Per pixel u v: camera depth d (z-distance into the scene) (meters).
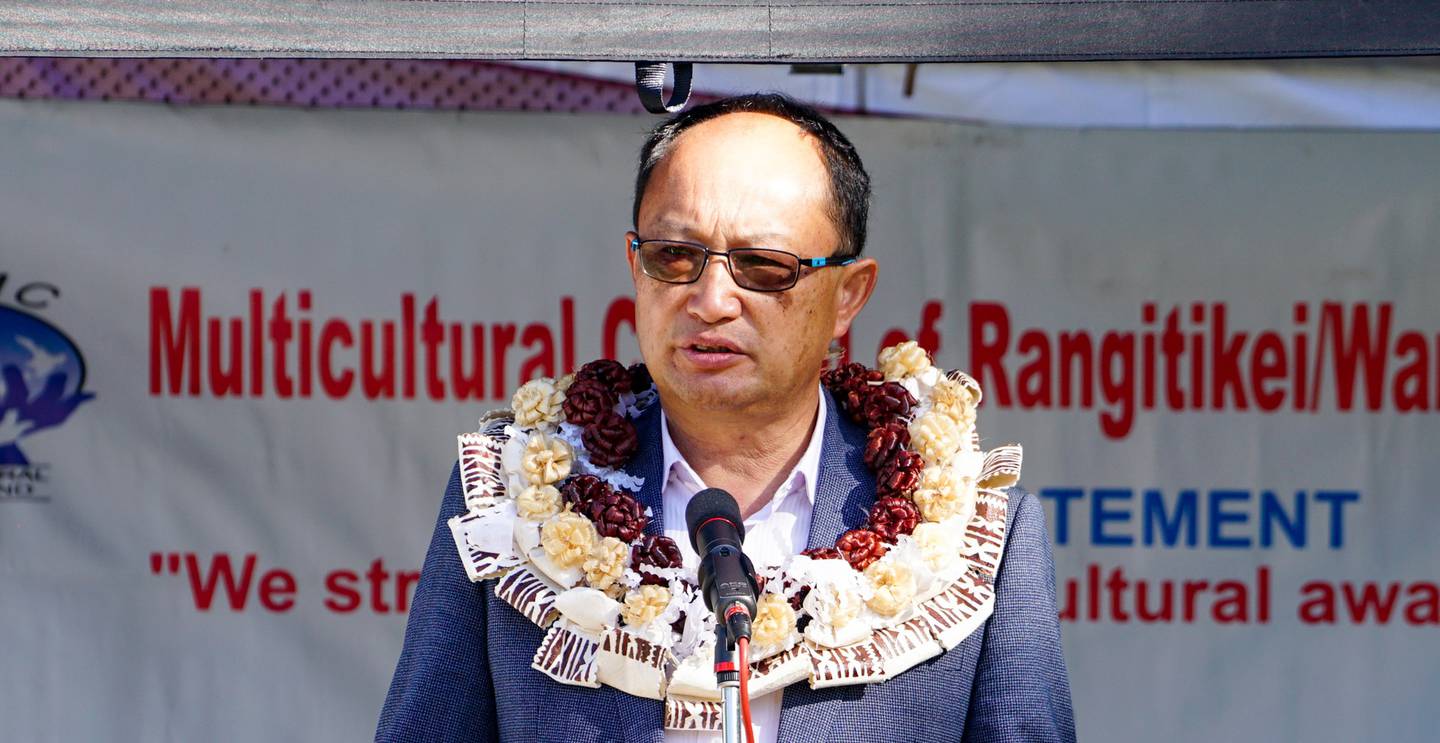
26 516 9.42
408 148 9.68
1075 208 9.75
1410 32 5.12
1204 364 9.74
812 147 4.87
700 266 4.66
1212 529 9.70
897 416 5.28
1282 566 9.67
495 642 4.90
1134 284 9.74
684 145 4.82
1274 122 9.75
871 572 4.78
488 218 9.71
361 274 9.65
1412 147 9.68
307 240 9.63
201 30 5.11
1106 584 9.70
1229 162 9.73
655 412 5.36
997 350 9.76
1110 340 9.73
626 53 5.22
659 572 4.81
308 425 9.60
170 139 9.56
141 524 9.48
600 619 4.74
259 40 5.12
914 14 5.25
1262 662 9.64
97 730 9.38
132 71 9.71
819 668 4.67
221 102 9.72
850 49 5.26
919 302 9.75
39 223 9.46
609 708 4.70
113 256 9.51
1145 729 9.62
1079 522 9.72
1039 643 4.91
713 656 4.58
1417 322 9.67
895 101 9.81
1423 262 9.67
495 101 9.92
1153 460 9.72
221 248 9.58
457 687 4.88
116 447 9.49
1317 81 9.73
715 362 4.69
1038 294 9.76
